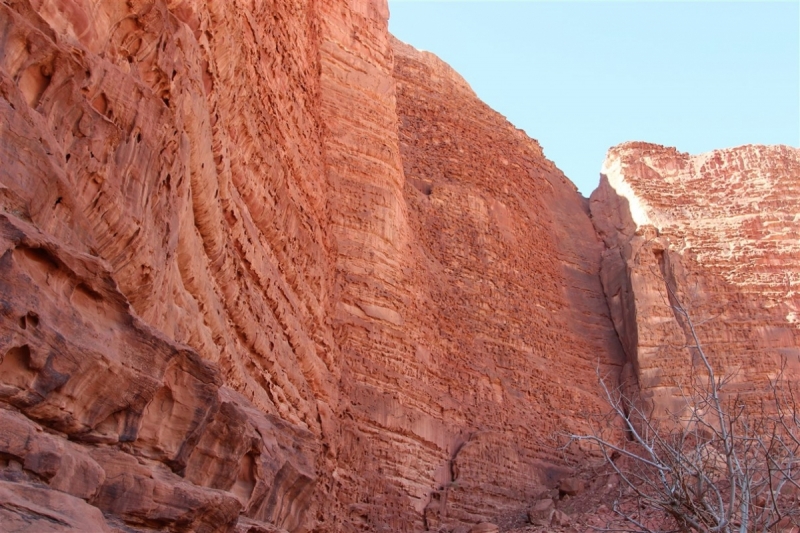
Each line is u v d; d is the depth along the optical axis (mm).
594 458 33281
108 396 6895
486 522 26750
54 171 6957
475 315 36031
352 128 32438
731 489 9945
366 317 28562
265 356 15930
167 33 10266
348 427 24375
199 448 8617
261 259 16609
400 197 33312
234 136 15672
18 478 5789
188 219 11102
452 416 30688
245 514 10039
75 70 7820
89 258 6809
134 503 7023
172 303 10375
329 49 33562
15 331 5926
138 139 9094
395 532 24625
